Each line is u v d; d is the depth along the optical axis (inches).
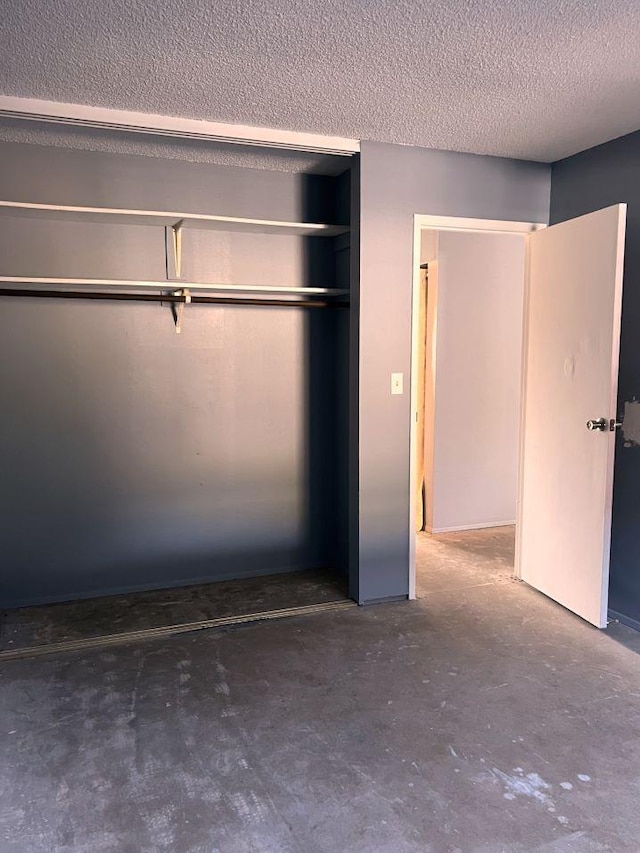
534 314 135.0
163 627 120.3
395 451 130.3
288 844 67.5
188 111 105.0
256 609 128.9
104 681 100.7
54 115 100.7
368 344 125.9
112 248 129.2
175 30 77.0
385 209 124.0
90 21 74.6
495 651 110.3
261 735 86.3
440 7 71.9
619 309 111.0
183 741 85.0
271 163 131.5
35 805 73.3
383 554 131.3
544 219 137.1
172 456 138.9
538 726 88.3
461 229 131.4
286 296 142.9
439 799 74.0
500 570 151.3
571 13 73.5
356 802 73.6
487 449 186.1
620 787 76.0
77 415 130.8
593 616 119.7
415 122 110.7
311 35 78.6
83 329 129.3
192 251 135.1
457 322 178.5
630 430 117.8
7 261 122.5
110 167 125.8
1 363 124.5
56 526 131.6
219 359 140.3
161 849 66.9
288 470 148.6
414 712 91.7
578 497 122.7
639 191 114.4
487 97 98.9
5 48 81.7
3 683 100.1
